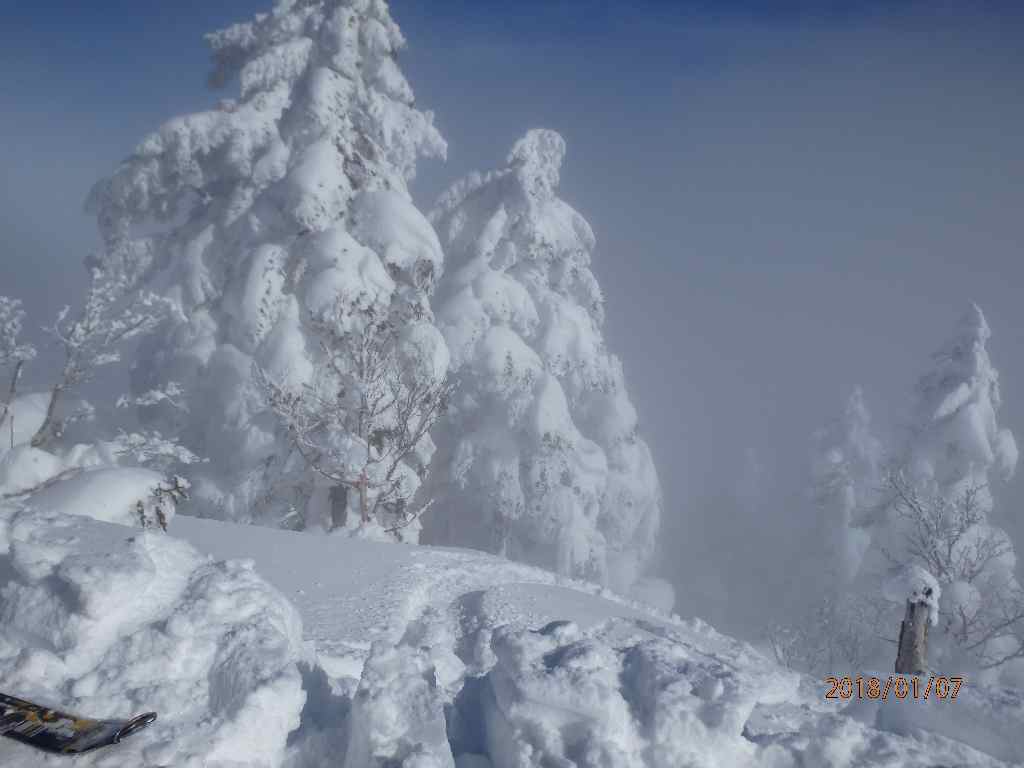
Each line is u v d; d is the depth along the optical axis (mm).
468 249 36688
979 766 5531
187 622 5766
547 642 5699
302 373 25422
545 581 15148
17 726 4926
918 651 9562
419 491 34781
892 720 6293
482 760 5422
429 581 13172
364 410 24016
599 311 40000
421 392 25109
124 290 26328
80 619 5715
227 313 28359
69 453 20625
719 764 5113
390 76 31984
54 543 6488
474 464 33562
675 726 5109
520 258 37688
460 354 33469
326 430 24625
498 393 33656
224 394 26625
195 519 15859
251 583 6469
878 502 34781
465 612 12133
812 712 7914
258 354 26141
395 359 25953
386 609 11562
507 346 33781
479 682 6242
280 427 25922
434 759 4801
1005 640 26812
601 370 37781
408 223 28344
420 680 5305
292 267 27359
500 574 14578
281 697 5328
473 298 34469
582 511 34188
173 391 23766
